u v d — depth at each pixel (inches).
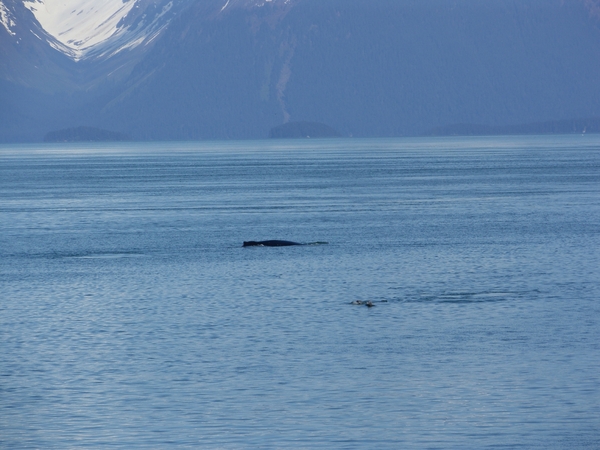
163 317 6382.9
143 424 4252.0
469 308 6565.0
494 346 5477.4
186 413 4382.4
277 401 4532.5
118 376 4950.8
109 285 7731.3
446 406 4439.0
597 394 4576.8
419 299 6929.1
